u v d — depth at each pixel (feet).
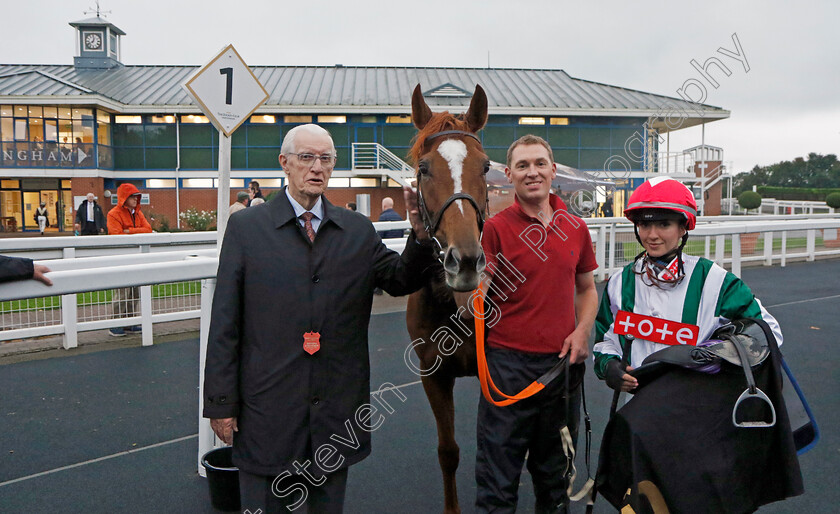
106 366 14.93
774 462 5.49
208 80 9.19
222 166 9.47
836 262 35.04
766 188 122.01
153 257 10.61
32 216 71.56
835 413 11.27
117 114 69.77
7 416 11.57
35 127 66.74
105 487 8.80
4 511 8.07
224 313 5.62
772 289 25.16
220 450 8.38
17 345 16.83
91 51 81.87
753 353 5.34
